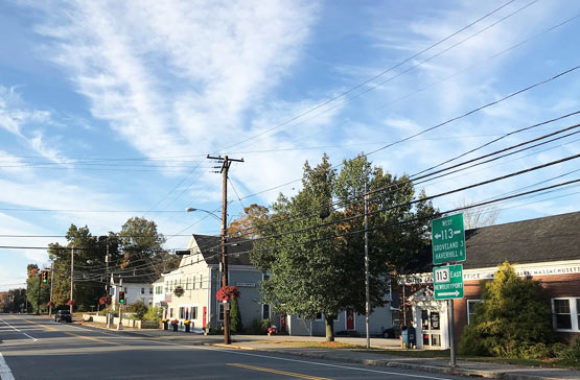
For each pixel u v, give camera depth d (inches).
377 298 1238.3
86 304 4178.2
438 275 739.4
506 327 871.1
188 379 553.3
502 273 914.1
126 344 1181.7
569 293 853.2
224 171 1373.0
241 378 564.1
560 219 1019.3
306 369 676.7
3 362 740.0
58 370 637.3
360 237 1186.6
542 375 600.1
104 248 4340.6
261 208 2495.1
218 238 2207.2
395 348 1161.4
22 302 7470.5
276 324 2011.6
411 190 1231.5
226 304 1320.1
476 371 647.8
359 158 1250.6
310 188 1322.6
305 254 1147.9
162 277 2746.1
